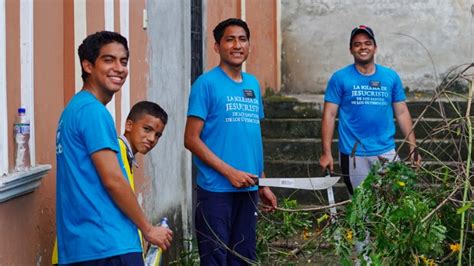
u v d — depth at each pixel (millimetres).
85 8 6543
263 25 13430
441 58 13773
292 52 13914
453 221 5844
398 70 13812
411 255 5586
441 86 6918
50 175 6023
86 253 4930
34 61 5777
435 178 6043
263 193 7047
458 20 13773
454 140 6477
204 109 6730
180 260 8594
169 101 8977
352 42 8242
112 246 4922
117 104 7355
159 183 8477
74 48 6449
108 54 5105
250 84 6902
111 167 4906
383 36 13828
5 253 5230
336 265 6660
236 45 6746
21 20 5527
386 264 5648
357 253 6387
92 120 4938
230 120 6738
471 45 13750
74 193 4949
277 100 12688
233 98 6758
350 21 13883
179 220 9273
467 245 5840
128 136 5730
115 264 4930
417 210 5531
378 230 5613
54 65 6199
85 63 5152
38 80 5852
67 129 5000
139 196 7770
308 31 13898
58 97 6289
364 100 8172
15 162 5406
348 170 8242
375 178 5891
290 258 6852
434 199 5902
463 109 12203
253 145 6836
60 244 5051
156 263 5430
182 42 9477
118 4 7457
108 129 4965
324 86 13906
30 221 5629
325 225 6750
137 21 7938
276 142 11875
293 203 7383
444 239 5875
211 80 6762
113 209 4977
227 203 6723
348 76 8234
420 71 13773
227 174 6625
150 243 5148
